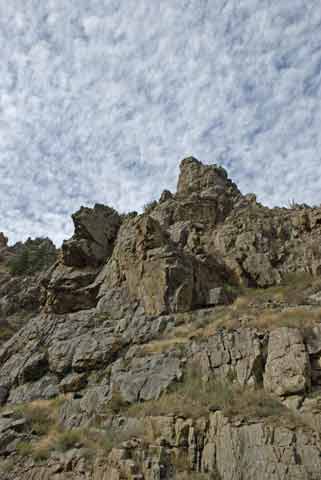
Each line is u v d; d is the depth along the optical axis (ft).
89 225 104.68
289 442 37.06
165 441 43.68
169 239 94.99
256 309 68.23
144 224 87.97
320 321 52.95
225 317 67.00
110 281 90.94
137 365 62.69
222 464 39.37
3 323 128.98
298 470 34.91
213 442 41.55
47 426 58.59
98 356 70.23
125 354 68.69
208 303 78.54
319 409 40.29
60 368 73.26
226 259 94.89
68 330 81.82
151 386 56.49
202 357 57.11
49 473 45.39
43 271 165.58
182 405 48.37
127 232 97.81
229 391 48.34
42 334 86.48
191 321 70.69
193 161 146.51
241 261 93.15
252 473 36.76
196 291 79.87
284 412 41.73
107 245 105.81
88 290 92.73
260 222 103.91
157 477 39.17
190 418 44.91
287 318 56.75
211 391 49.98
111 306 83.61
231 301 80.38
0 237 241.14
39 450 49.93
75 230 105.91
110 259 98.37
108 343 72.13
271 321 56.90
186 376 56.03
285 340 49.70
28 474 46.75
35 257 181.57
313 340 49.34
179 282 77.30
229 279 90.58
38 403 67.05
